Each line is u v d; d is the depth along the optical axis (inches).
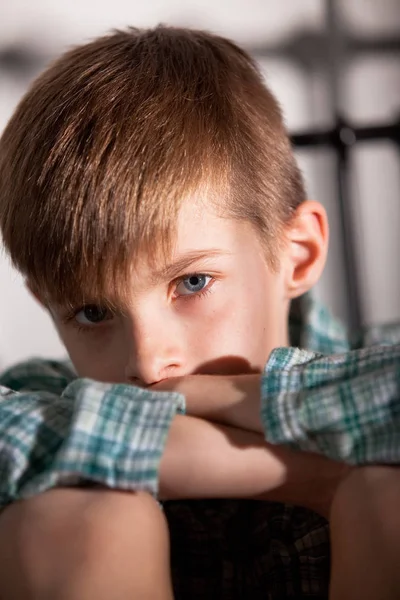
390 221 46.8
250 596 26.2
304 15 45.6
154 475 21.3
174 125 27.7
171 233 26.1
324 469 21.6
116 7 45.8
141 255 25.9
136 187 26.0
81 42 45.9
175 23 45.7
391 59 45.9
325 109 46.0
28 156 28.2
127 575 19.8
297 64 45.8
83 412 22.0
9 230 28.8
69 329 28.6
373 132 45.7
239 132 29.7
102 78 29.0
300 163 46.1
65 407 23.6
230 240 27.7
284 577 25.5
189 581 26.6
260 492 21.9
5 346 48.3
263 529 26.7
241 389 23.1
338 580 19.6
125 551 20.1
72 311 27.8
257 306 28.9
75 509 21.1
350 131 45.5
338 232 46.4
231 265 27.7
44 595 19.9
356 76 46.0
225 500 27.8
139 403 22.3
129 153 26.6
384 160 46.4
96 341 28.0
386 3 45.6
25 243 27.8
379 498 19.7
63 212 26.4
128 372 26.8
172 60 30.4
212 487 21.7
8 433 23.0
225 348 27.6
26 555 20.6
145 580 19.8
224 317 27.6
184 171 26.8
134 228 25.8
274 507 26.8
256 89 33.0
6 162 29.8
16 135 29.8
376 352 22.0
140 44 31.4
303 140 45.5
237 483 21.7
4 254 30.4
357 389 21.0
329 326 37.2
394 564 18.8
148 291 26.4
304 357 23.2
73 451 21.7
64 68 30.7
